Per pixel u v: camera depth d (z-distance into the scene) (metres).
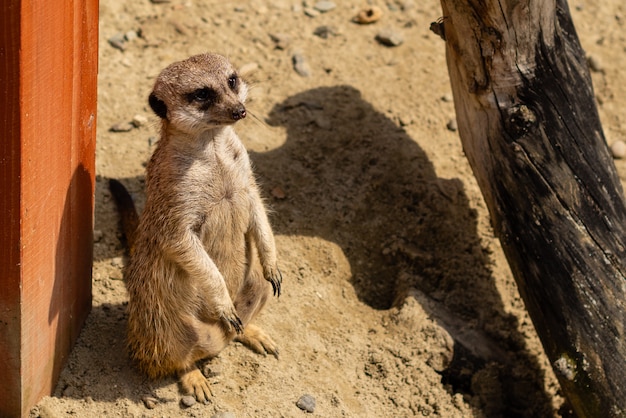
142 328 1.48
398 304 1.65
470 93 1.56
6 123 1.32
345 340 1.59
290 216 1.71
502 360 1.61
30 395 1.44
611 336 1.52
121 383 1.50
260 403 1.50
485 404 1.59
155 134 1.76
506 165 1.56
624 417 1.50
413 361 1.58
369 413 1.53
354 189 1.75
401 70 1.89
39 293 1.41
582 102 1.57
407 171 1.76
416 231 1.72
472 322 1.65
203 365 1.53
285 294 1.62
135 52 1.87
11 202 1.35
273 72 1.87
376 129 1.80
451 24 1.53
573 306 1.53
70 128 1.42
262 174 1.74
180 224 1.46
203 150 1.46
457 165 1.79
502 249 1.65
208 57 1.48
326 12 1.97
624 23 2.00
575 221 1.54
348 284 1.67
